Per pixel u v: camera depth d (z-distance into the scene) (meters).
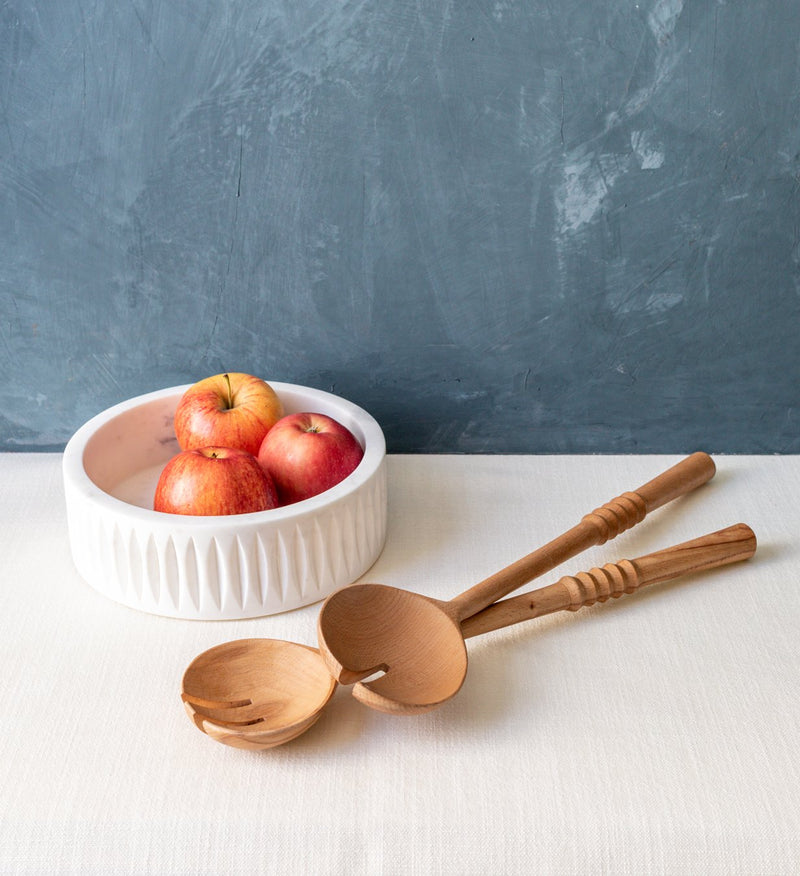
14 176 0.82
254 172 0.83
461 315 0.88
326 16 0.78
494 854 0.52
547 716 0.60
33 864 0.52
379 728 0.60
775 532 0.81
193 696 0.59
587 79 0.80
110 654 0.66
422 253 0.86
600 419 0.93
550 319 0.89
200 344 0.89
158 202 0.84
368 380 0.91
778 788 0.55
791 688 0.63
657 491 0.81
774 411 0.93
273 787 0.55
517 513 0.83
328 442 0.74
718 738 0.59
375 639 0.63
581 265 0.86
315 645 0.66
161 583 0.68
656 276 0.87
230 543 0.66
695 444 0.94
